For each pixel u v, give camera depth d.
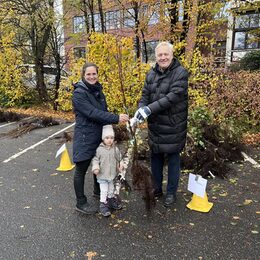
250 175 4.57
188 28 8.32
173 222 3.29
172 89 3.29
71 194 4.07
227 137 5.38
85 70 3.30
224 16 8.73
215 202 3.73
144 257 2.73
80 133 3.34
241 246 2.85
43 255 2.79
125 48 7.48
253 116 7.29
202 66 7.98
